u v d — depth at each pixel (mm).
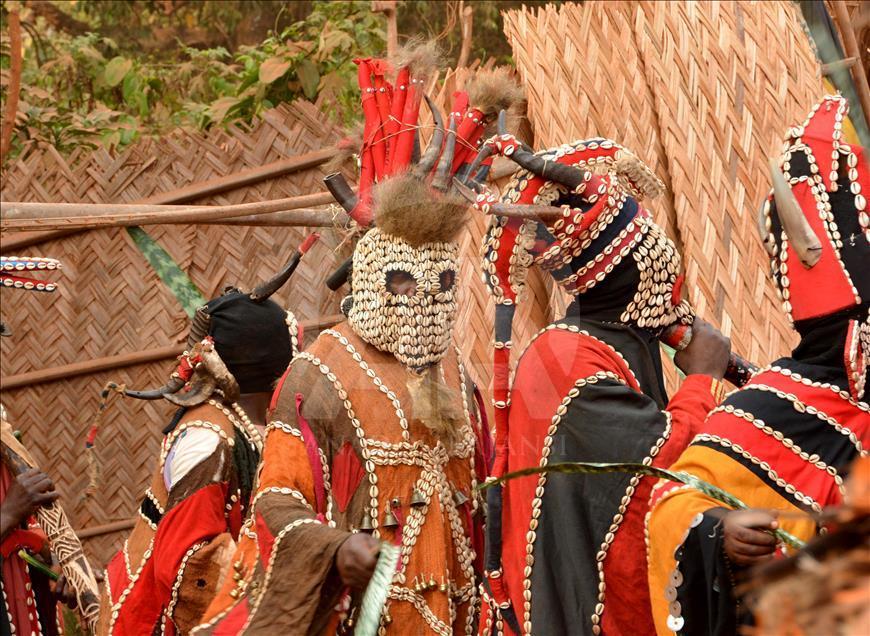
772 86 11328
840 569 3145
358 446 7301
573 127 11211
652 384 7551
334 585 6785
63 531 9680
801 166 6895
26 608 9438
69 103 20703
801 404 6660
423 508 7340
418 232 7199
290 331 9352
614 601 7117
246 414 9336
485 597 7512
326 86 16266
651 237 7551
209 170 13453
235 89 19844
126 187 13641
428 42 7961
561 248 7418
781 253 6910
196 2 27297
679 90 11367
